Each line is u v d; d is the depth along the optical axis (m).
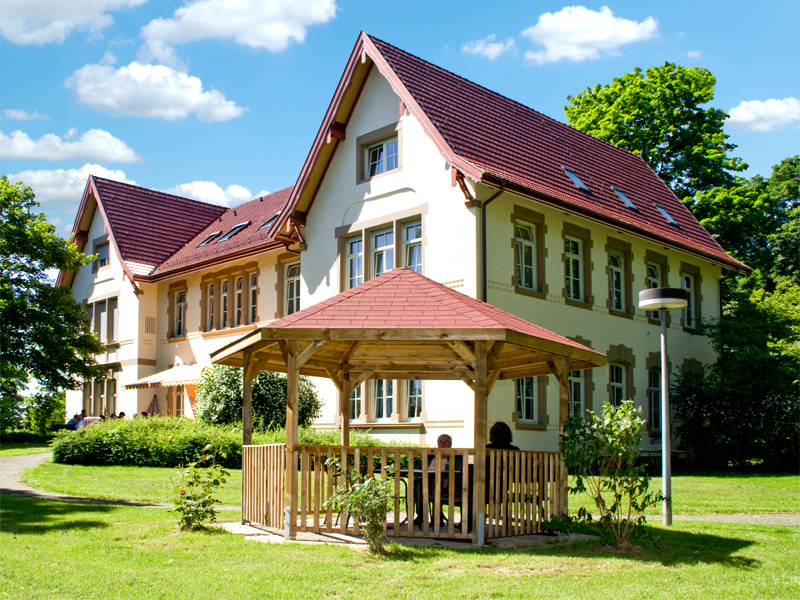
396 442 21.03
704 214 36.50
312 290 24.83
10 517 11.78
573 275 23.30
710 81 37.41
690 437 25.22
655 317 26.67
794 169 44.34
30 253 29.64
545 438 21.42
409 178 21.98
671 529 11.91
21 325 29.39
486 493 10.98
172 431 20.59
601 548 10.02
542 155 24.47
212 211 39.44
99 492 15.06
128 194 36.84
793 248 40.44
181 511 10.91
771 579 8.53
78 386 31.59
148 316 33.91
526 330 10.56
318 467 10.53
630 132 37.44
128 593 7.51
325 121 24.11
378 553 9.24
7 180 29.91
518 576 8.34
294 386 10.43
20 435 32.69
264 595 7.46
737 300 31.66
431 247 21.12
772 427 23.91
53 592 7.55
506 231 20.91
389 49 23.14
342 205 24.06
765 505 15.06
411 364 14.23
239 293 30.09
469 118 22.84
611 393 24.16
